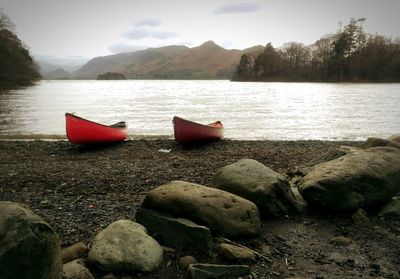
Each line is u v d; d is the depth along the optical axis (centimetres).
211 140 1912
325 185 811
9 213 428
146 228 684
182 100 5219
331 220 809
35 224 420
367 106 4253
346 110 3781
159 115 3278
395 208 820
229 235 687
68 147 1795
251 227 710
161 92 7938
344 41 14962
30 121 2869
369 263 637
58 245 445
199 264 577
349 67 14800
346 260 645
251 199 802
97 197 943
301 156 1532
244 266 590
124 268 576
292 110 3753
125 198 933
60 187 1037
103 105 4328
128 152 1669
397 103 4681
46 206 870
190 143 1816
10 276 399
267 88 10050
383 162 859
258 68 18050
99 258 576
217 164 1344
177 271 593
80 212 830
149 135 2236
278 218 818
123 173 1191
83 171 1225
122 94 7019
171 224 669
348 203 807
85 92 7862
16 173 1198
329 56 15700
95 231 730
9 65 9638
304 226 785
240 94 6938
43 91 8175
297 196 918
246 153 1609
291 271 609
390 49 14912
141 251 594
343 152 1102
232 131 2423
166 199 693
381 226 775
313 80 15638
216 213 686
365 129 2566
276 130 2484
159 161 1421
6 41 10112
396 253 671
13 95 6353
